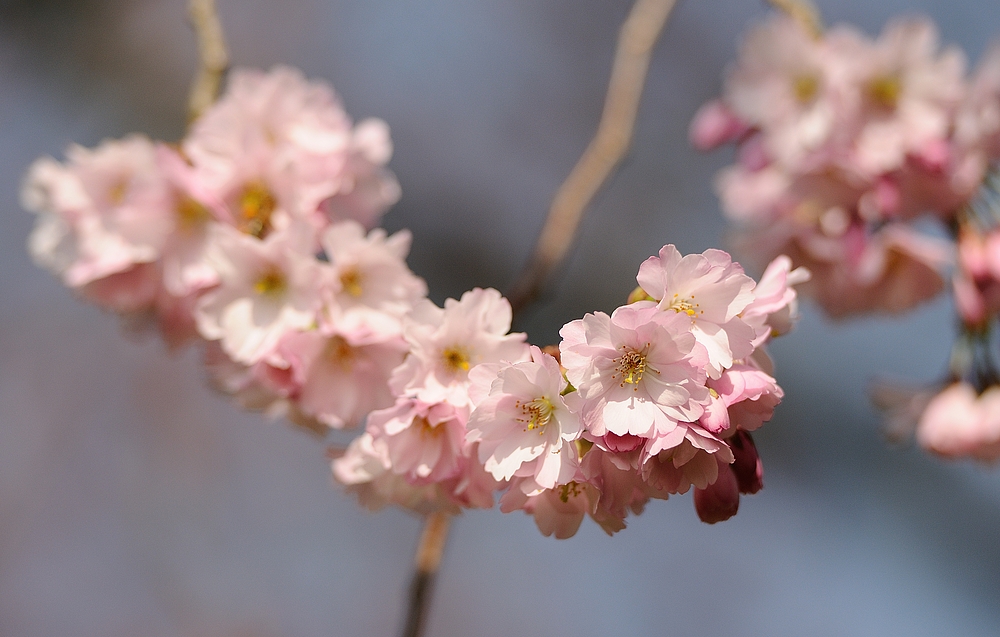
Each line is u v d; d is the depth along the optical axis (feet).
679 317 2.62
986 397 3.19
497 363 2.66
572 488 2.70
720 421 2.63
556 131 6.80
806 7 3.28
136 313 3.01
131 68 6.20
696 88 6.70
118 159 3.01
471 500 2.72
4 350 5.98
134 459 6.05
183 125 6.15
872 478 6.24
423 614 3.01
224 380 2.90
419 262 6.21
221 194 2.90
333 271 2.83
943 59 3.20
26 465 5.87
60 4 6.21
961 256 3.20
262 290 2.84
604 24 7.02
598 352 2.64
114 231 2.97
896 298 3.29
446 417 2.69
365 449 2.76
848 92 3.21
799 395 6.23
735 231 3.41
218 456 6.18
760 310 2.69
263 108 2.95
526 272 3.24
